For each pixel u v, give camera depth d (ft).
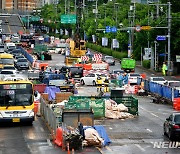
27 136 145.38
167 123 144.25
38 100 194.59
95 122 172.96
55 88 230.68
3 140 139.74
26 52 471.62
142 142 137.90
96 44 644.69
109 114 181.68
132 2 621.72
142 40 456.45
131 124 168.96
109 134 149.79
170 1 410.93
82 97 191.52
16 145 132.77
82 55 453.58
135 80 297.74
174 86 254.47
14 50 486.79
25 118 161.58
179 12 394.11
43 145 132.77
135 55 499.51
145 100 242.99
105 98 194.29
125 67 394.52
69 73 323.78
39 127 160.97
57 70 347.36
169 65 380.58
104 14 654.94
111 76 323.37
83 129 131.34
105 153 123.24
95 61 423.23
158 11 424.05
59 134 132.87
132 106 188.65
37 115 186.09
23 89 162.61
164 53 407.44
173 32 386.93
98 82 301.84
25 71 334.24
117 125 166.71
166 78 357.82
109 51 570.87
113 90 209.56
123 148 129.70
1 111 160.25
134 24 481.87
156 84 251.60
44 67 376.07
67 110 143.95
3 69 315.99
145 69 431.43
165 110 204.95
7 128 159.33
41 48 541.34
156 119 180.24
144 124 168.86
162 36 368.07
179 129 138.62
